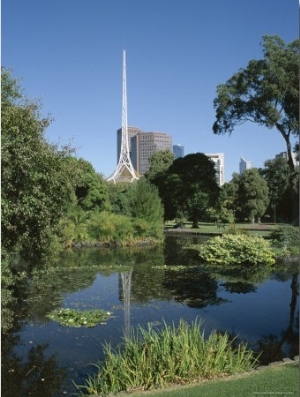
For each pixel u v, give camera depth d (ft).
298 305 37.24
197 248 82.33
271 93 110.42
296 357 23.49
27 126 28.43
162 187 136.36
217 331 29.66
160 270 56.34
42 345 26.68
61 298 39.70
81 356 24.79
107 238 88.28
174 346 19.70
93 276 51.98
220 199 140.15
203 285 46.42
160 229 95.81
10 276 29.45
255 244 61.98
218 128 125.08
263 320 32.50
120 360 20.12
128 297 40.42
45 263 34.86
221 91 119.65
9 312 30.63
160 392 17.48
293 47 112.88
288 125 115.96
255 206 163.84
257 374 19.69
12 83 30.14
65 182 32.35
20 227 29.81
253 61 114.11
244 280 49.32
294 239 70.23
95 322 31.68
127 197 122.72
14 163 26.53
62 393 20.10
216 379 19.01
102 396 18.06
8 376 22.11
